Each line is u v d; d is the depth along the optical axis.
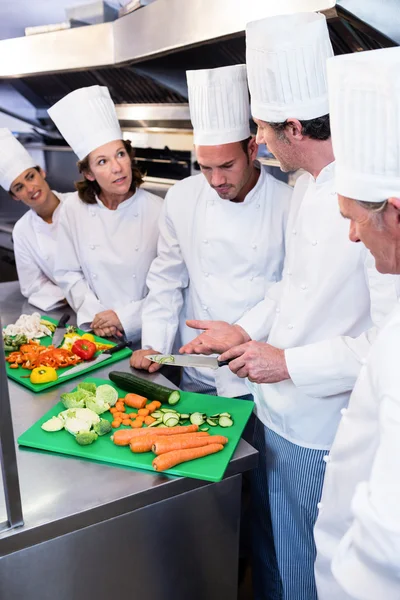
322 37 1.16
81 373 1.58
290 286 1.41
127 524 1.13
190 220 1.73
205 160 1.50
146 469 1.17
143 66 2.38
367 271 1.22
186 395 1.47
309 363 1.27
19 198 2.26
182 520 1.20
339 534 0.94
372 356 0.81
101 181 1.87
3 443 0.94
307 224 1.34
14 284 2.55
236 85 1.42
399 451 0.68
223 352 1.46
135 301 2.03
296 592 1.56
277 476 1.50
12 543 0.99
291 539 1.52
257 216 1.64
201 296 1.72
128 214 2.01
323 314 1.34
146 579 1.20
